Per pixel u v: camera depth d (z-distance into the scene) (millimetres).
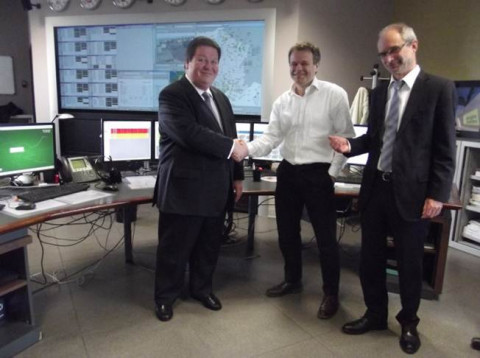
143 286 2639
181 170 2023
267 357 1928
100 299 2451
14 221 1769
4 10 6332
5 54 6422
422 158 1790
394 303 2482
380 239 2025
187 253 2197
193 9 4227
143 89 4637
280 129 2395
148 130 2883
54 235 3572
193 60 2004
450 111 1735
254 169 2883
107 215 3816
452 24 3883
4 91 6477
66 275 2777
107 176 2598
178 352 1945
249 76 4234
